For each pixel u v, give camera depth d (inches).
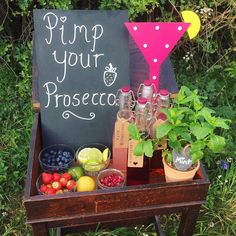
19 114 97.5
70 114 63.9
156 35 57.0
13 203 85.5
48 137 65.6
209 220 82.7
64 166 62.5
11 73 102.2
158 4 91.8
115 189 54.8
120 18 58.6
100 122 65.1
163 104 57.9
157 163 63.7
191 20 58.7
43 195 53.9
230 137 93.0
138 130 56.7
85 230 76.7
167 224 82.4
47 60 59.9
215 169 90.7
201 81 104.0
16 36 105.5
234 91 103.7
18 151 90.1
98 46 59.7
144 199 56.5
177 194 57.0
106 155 63.3
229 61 108.0
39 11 57.7
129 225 77.7
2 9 97.8
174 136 53.2
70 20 58.2
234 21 101.6
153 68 59.9
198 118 56.9
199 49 106.7
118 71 61.4
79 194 54.1
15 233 80.7
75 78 61.2
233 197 86.0
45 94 61.9
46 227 57.7
